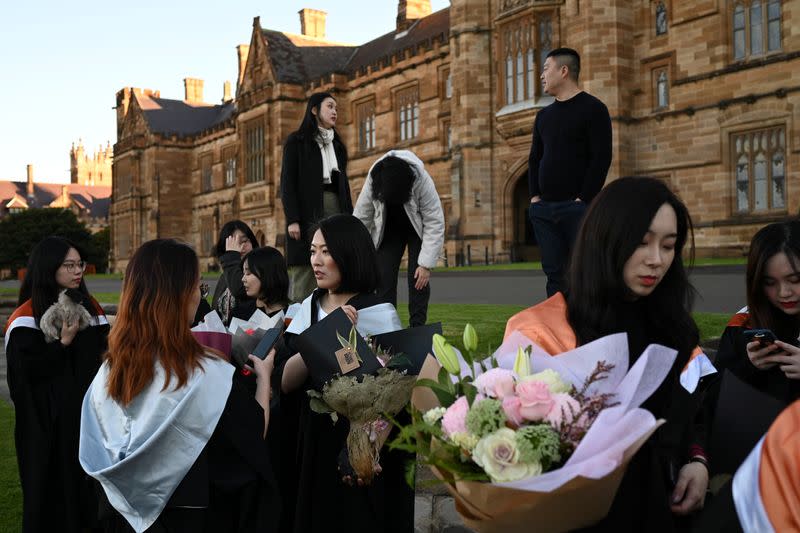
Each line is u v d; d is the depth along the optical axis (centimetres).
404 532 329
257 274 533
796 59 2269
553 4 2858
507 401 185
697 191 2550
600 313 227
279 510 290
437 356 210
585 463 172
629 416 182
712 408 270
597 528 209
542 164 606
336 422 329
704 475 234
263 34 4747
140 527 267
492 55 3183
